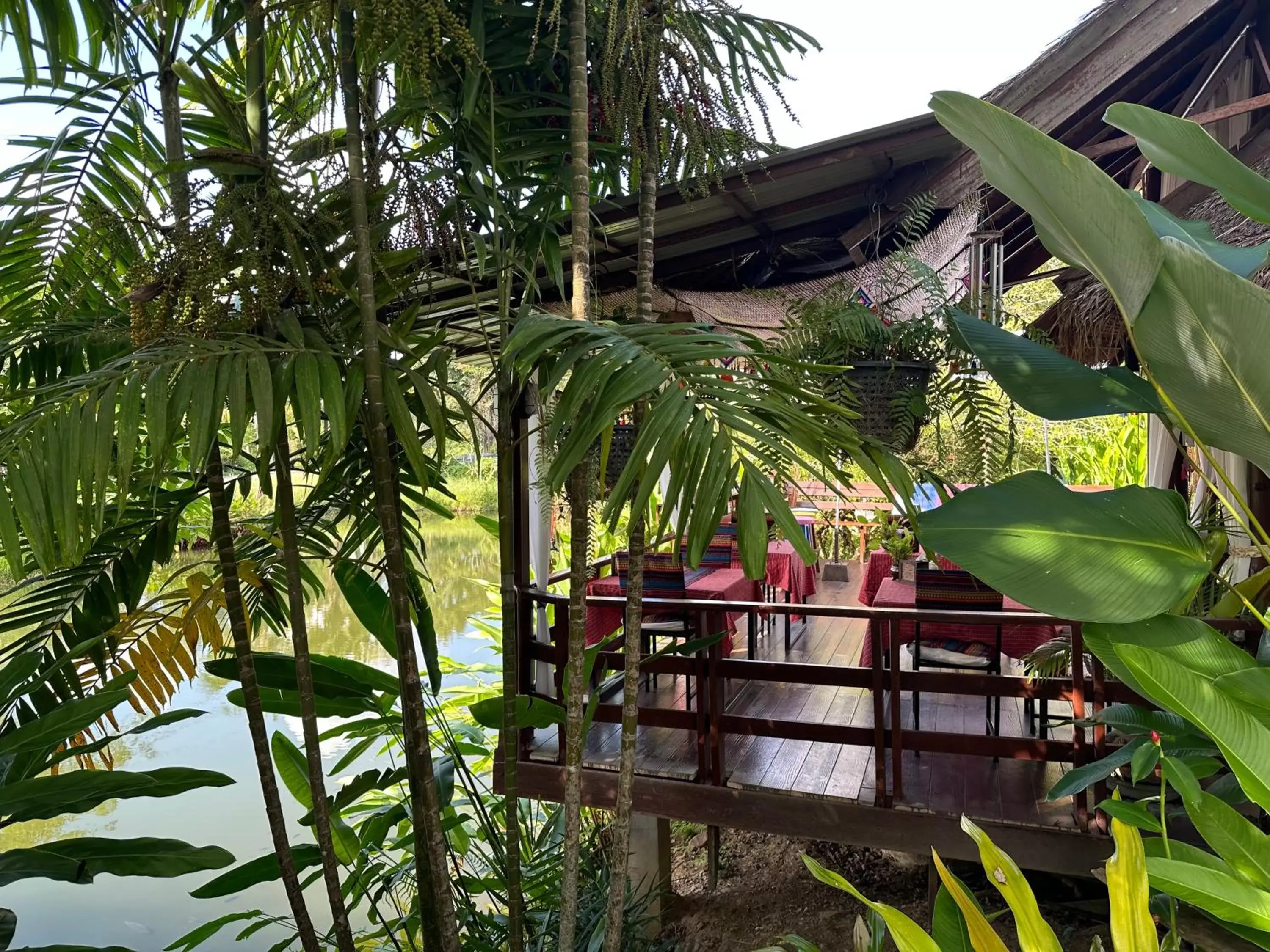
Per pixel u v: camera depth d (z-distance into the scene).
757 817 3.21
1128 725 2.06
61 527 1.32
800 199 3.35
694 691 4.40
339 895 2.00
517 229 2.22
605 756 3.59
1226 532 3.07
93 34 2.17
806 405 1.62
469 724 4.44
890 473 1.56
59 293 2.23
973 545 1.60
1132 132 1.73
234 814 5.05
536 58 2.12
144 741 6.11
